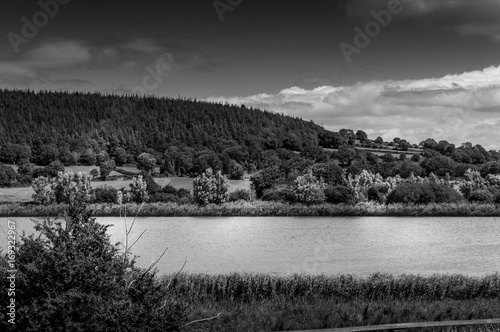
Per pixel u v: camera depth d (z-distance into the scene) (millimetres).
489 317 25828
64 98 182500
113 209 65500
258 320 23922
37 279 15922
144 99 191500
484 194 80750
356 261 44344
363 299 28766
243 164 134625
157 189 87188
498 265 43594
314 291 29078
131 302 17188
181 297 26062
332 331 22906
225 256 45688
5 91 179750
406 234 57219
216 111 195875
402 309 26047
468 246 51594
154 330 17031
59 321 15695
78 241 16953
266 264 42688
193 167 122062
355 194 78062
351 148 141625
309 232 58125
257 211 69062
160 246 49406
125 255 18234
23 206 65938
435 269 41625
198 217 67125
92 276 16141
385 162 137375
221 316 24234
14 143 141750
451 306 26906
